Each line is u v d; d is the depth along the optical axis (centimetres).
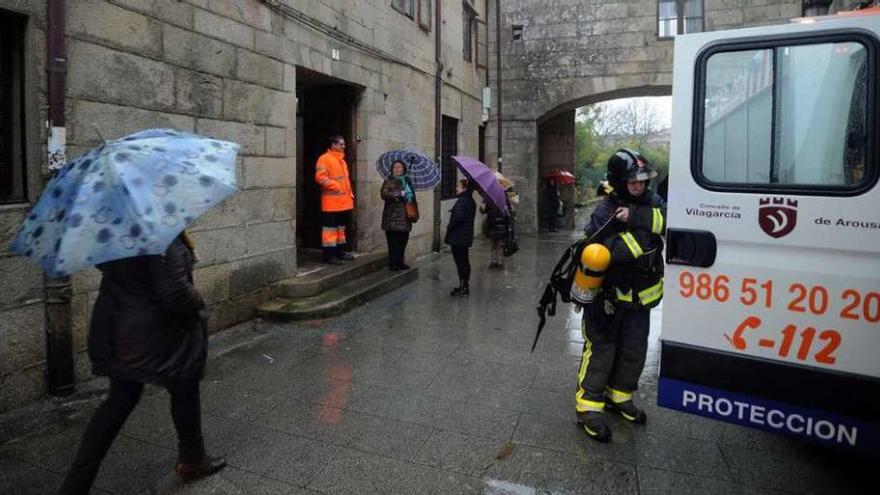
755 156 274
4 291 355
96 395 392
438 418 370
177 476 296
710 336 284
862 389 251
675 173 288
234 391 411
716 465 313
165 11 464
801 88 265
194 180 239
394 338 543
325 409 382
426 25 1016
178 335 266
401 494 284
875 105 244
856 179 253
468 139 1306
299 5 645
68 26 386
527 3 1400
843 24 254
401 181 773
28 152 369
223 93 532
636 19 1331
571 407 390
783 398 268
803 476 302
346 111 809
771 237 266
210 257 528
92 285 413
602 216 341
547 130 1705
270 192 605
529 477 300
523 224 1470
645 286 338
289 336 540
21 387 367
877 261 246
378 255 815
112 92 420
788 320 265
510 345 527
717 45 278
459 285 803
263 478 297
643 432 352
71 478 252
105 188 223
